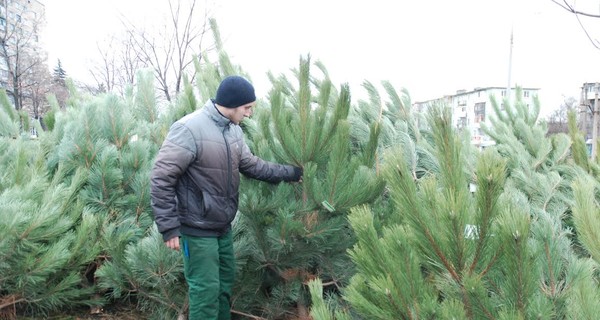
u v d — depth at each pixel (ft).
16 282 8.32
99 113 11.81
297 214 8.42
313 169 8.11
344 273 9.00
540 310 3.98
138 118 14.65
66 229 8.59
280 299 9.47
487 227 4.30
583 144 10.85
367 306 4.40
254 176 8.35
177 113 12.11
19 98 50.26
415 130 12.78
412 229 4.61
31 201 8.38
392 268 4.45
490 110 18.76
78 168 10.12
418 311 4.21
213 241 7.64
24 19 56.90
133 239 9.75
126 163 10.86
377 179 8.17
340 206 8.12
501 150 12.62
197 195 7.48
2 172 10.36
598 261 4.60
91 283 10.55
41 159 10.85
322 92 8.50
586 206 4.76
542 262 5.03
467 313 4.36
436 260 4.55
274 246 8.59
